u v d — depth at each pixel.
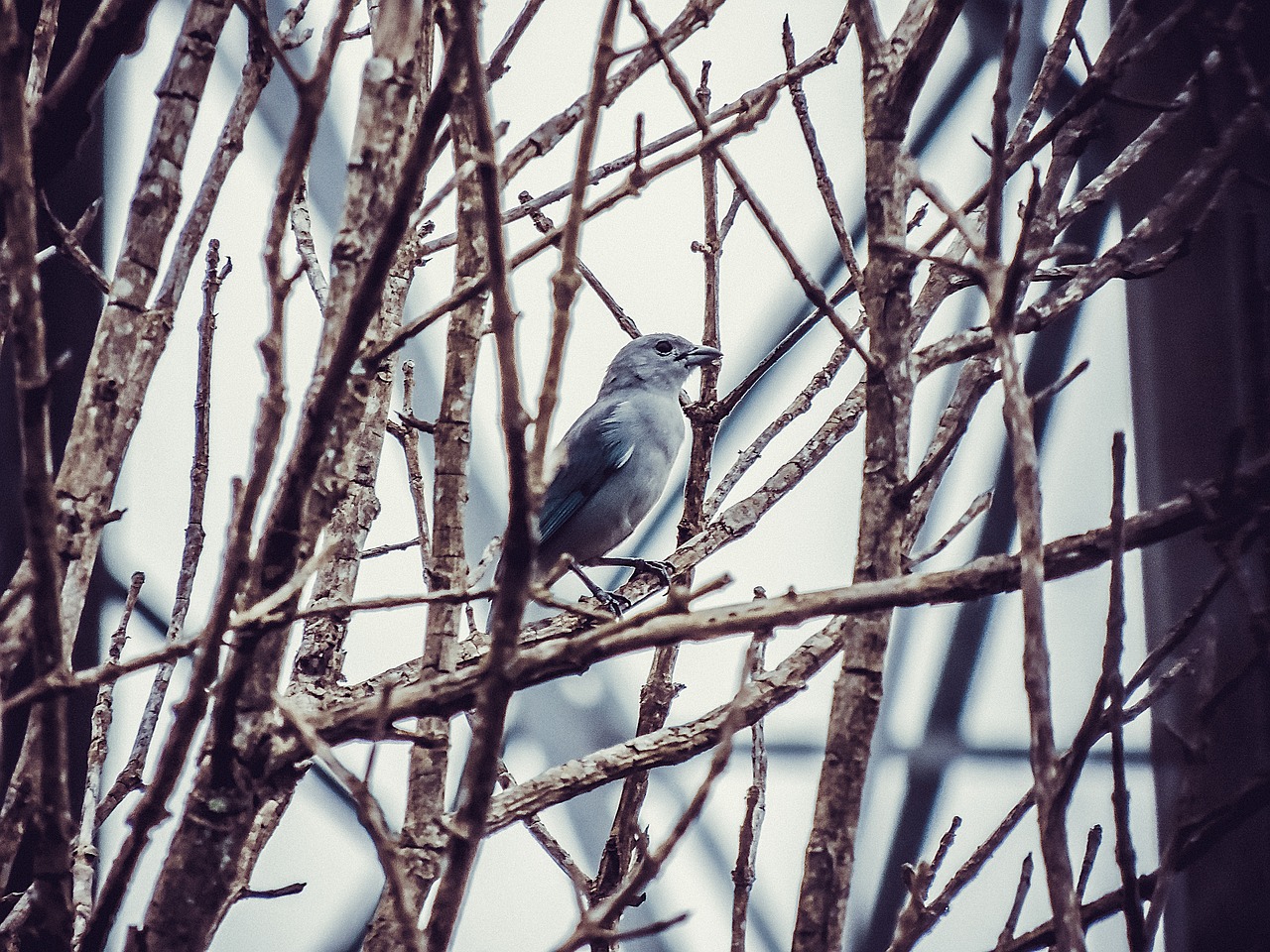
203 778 5.79
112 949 14.48
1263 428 6.27
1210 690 5.77
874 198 6.67
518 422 4.62
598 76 4.75
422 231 9.57
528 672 5.65
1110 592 5.25
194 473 7.89
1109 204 18.66
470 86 4.49
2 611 5.81
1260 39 11.20
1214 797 13.25
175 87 6.86
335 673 7.86
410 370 8.57
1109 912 6.16
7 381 15.94
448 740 6.58
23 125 4.91
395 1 5.92
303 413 5.86
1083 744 5.16
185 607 7.76
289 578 5.76
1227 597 13.83
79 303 16.58
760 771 7.08
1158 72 17.72
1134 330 17.70
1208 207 6.99
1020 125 7.52
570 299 4.69
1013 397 5.15
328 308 5.83
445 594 5.48
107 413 6.53
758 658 7.29
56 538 5.14
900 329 6.54
